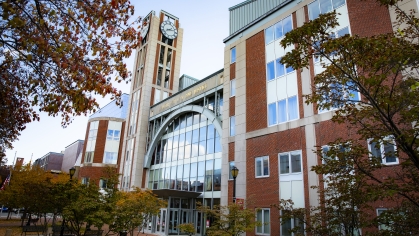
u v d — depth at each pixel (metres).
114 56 9.73
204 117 32.75
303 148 17.52
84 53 9.27
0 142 14.55
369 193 7.31
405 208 7.58
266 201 18.70
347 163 8.36
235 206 14.34
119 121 50.53
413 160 6.54
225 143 23.50
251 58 23.09
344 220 9.09
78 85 8.94
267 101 20.78
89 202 16.39
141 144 41.66
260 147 20.27
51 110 9.12
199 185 30.64
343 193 9.20
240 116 22.55
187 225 21.31
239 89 23.34
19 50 8.72
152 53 46.94
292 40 7.66
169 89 47.06
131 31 9.75
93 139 49.72
